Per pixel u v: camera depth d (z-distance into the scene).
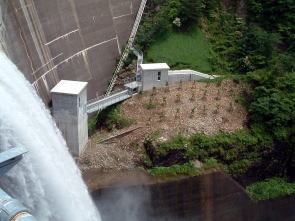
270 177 43.09
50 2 41.81
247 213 39.78
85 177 36.31
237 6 58.19
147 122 41.59
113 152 39.22
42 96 38.25
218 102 45.00
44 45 40.03
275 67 45.84
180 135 40.09
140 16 52.94
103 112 43.00
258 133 42.09
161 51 51.38
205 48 53.62
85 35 46.16
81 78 44.28
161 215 36.72
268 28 56.16
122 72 48.66
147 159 38.97
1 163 20.66
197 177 38.59
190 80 48.56
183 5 53.53
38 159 26.50
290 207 41.34
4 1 34.66
